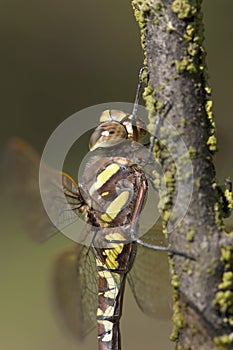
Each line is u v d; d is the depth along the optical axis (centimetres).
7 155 22
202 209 20
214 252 20
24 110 56
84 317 23
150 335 37
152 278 23
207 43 52
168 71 20
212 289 20
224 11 52
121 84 56
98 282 23
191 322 20
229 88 50
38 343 38
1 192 48
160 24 20
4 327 40
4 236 47
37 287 43
